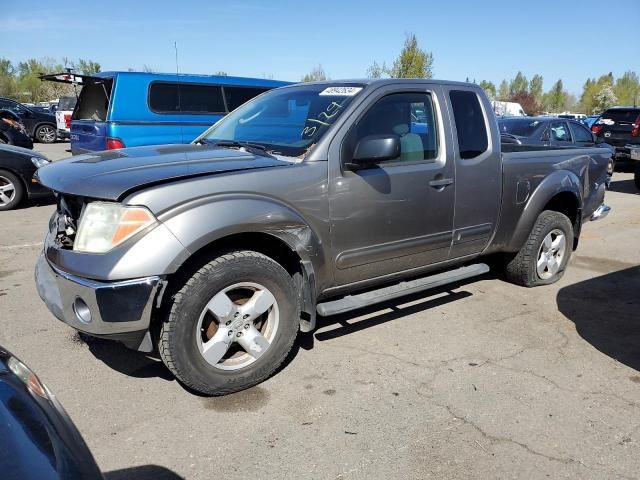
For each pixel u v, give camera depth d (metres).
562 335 4.15
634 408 3.15
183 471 2.54
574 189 5.18
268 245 3.41
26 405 1.59
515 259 5.10
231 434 2.82
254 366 3.22
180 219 2.83
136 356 3.65
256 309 3.17
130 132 8.46
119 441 2.74
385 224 3.73
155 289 2.77
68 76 8.64
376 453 2.69
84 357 3.63
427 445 2.76
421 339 4.02
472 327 4.26
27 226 7.41
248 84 10.00
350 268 3.65
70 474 1.41
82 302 2.85
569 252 5.42
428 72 29.50
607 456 2.71
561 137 10.88
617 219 8.84
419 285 4.07
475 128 4.34
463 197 4.21
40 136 21.97
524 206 4.79
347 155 3.52
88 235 2.86
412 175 3.83
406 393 3.25
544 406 3.15
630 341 4.07
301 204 3.30
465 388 3.32
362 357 3.71
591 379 3.48
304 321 3.53
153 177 2.95
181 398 3.15
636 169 11.95
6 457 1.36
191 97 9.21
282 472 2.54
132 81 8.51
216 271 2.97
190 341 2.96
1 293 4.79
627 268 6.00
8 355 1.87
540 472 2.58
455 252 4.33
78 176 3.06
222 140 4.11
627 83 85.25
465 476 2.54
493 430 2.90
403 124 3.89
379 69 31.17
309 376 3.44
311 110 3.85
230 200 2.99
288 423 2.93
